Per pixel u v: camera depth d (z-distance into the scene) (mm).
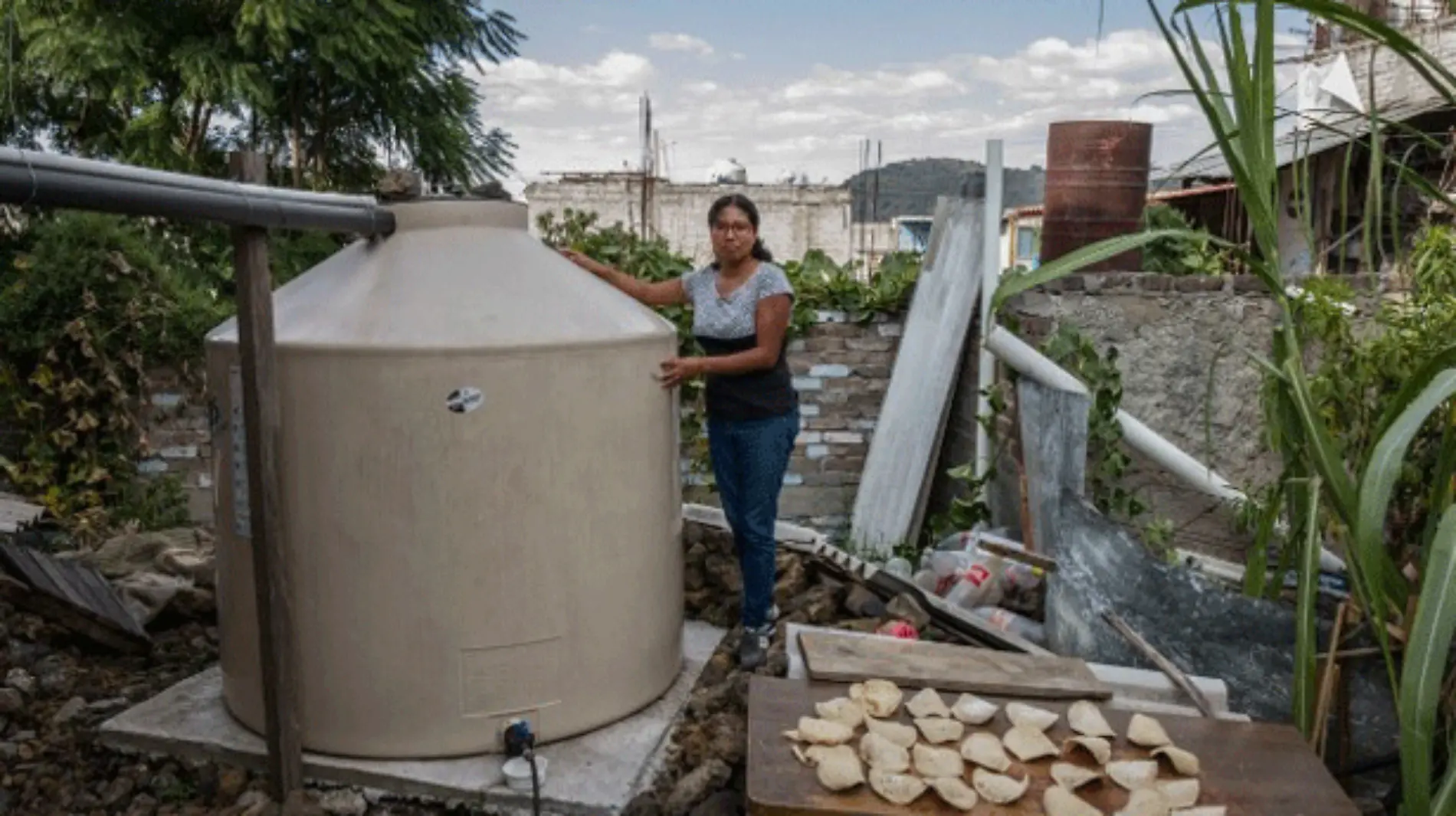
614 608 3037
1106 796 2195
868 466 5707
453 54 11898
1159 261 5242
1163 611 3227
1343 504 2311
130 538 4711
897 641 3012
